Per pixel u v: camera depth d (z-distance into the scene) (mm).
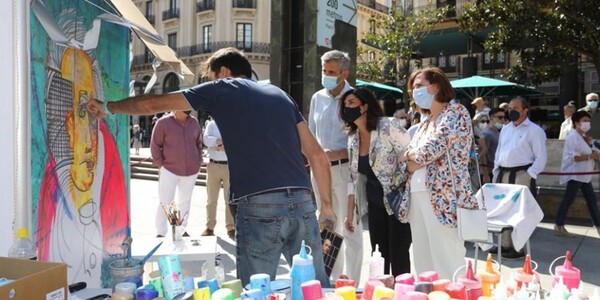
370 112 3586
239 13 35375
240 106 2459
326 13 7293
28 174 2340
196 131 5992
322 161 2715
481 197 3031
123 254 3656
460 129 2986
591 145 6730
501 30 10328
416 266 3271
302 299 2109
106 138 3434
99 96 3291
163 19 38938
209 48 36188
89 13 3121
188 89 2541
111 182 3523
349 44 8047
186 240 4094
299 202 2465
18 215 2314
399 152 3490
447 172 3016
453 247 3100
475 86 12773
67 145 2828
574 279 2381
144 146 33031
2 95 2285
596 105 9070
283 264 4570
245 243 2445
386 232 3719
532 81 11203
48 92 2594
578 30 9398
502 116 7746
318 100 4320
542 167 5383
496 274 2354
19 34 2285
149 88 4004
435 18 18562
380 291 2055
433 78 3100
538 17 9523
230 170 2500
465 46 18328
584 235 6441
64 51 2779
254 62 35562
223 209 8789
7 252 2309
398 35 18656
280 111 2523
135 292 2145
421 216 3209
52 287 1792
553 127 19016
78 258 2979
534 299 2154
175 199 6523
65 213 2805
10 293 1625
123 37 3760
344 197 4137
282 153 2471
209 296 2033
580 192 7434
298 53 7473
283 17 7438
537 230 6707
